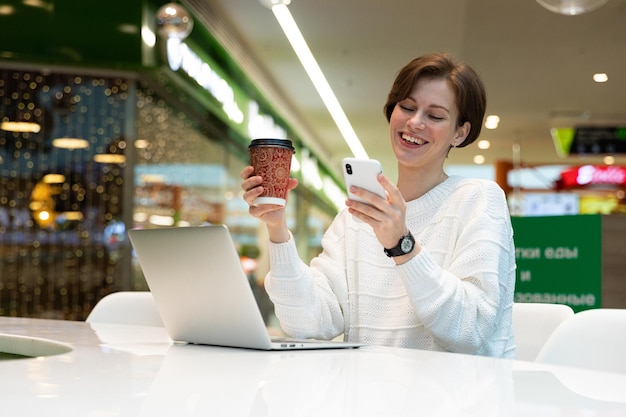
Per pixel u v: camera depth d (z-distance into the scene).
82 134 6.61
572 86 9.56
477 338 1.63
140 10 6.34
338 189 16.84
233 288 1.41
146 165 6.91
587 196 14.87
